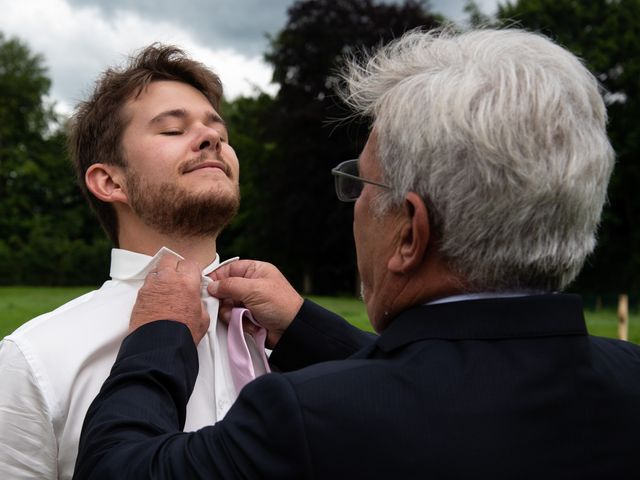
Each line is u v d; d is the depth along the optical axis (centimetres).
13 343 173
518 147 123
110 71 204
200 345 187
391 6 3200
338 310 1543
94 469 130
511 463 116
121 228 201
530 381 122
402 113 133
